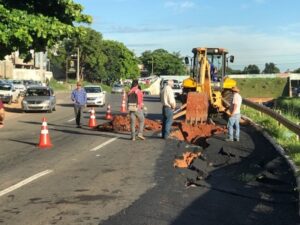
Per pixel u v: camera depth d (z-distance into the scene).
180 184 10.34
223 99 24.62
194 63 26.61
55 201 8.85
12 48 22.69
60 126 22.98
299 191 9.41
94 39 106.75
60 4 23.80
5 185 10.16
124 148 15.59
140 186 10.11
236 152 14.14
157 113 30.78
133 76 137.75
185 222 7.63
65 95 64.88
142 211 8.22
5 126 23.17
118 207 8.46
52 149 15.46
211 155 13.95
